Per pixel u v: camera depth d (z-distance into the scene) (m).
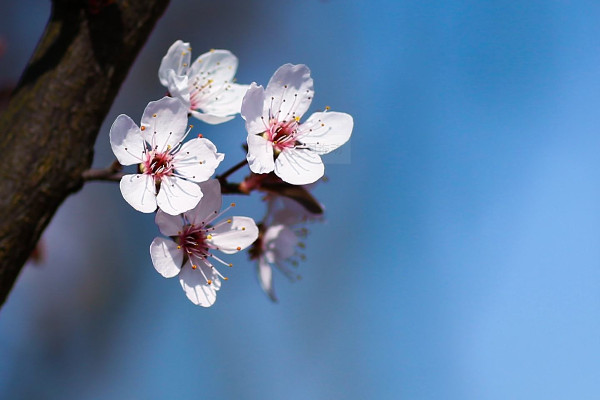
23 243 0.44
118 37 0.45
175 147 0.44
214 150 0.44
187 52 0.46
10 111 0.44
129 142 0.44
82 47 0.44
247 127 0.44
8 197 0.44
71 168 0.44
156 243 0.44
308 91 0.45
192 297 0.44
